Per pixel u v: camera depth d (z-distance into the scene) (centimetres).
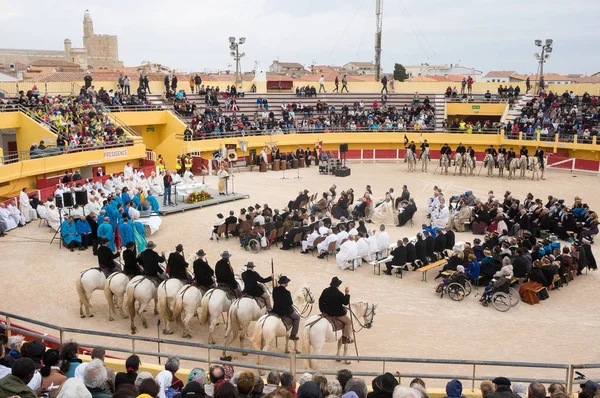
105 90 5275
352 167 5100
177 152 4878
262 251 2552
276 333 1430
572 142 4922
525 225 2683
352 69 15700
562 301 1948
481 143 5453
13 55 13925
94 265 2323
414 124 5700
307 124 5706
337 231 2489
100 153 4056
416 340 1634
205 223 3023
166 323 1689
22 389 782
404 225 3027
